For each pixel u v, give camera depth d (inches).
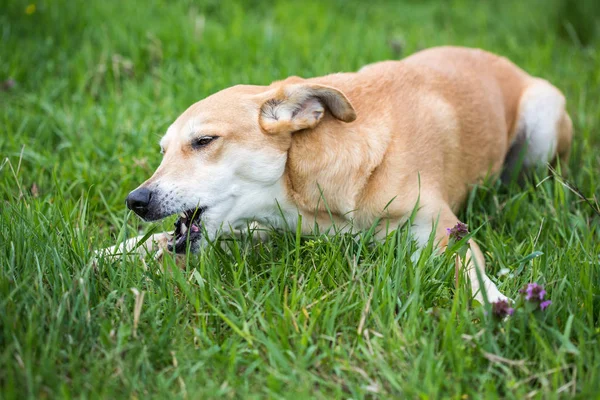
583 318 78.4
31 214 84.1
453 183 89.5
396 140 85.6
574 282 80.1
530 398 74.4
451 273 81.5
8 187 88.9
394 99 87.1
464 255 81.0
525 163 97.0
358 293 79.4
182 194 82.7
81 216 85.3
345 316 78.4
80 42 112.9
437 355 76.2
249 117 83.4
